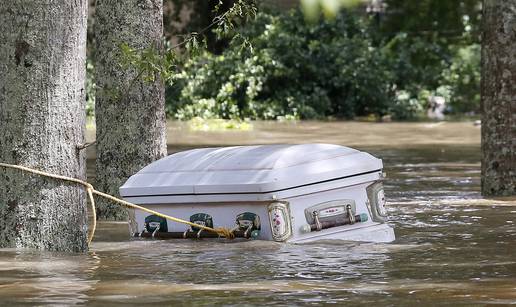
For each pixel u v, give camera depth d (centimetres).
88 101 6106
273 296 1374
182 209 1898
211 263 1650
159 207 1923
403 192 2742
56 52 1738
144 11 2261
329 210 1842
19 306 1319
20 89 1731
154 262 1667
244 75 6462
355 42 6931
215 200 1848
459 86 7812
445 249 1780
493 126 2661
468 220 2166
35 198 1752
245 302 1335
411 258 1686
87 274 1555
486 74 2677
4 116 1741
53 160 1745
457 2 6000
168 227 1919
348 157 1872
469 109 7788
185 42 1886
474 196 2641
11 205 1758
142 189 1925
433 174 3247
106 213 2292
